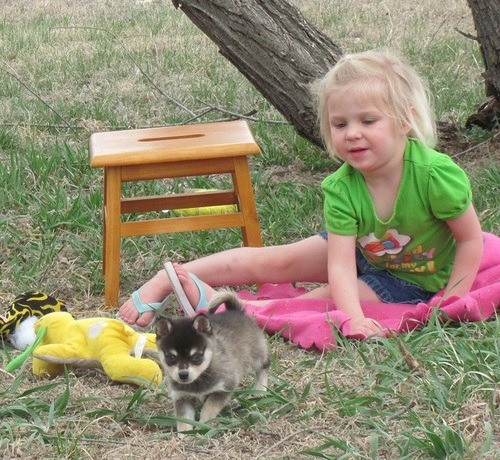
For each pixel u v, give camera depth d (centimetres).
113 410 258
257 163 422
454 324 292
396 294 306
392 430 248
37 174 403
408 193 293
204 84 534
